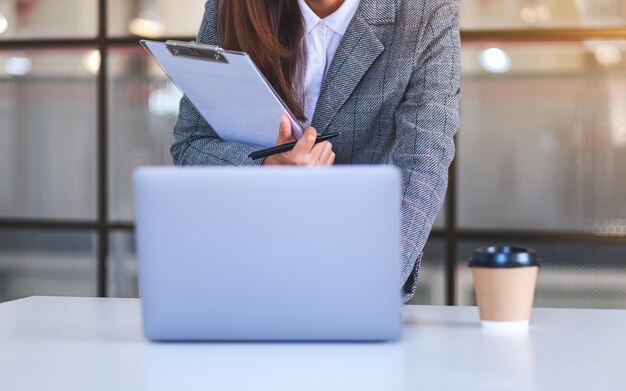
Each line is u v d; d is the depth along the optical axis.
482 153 3.63
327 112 1.92
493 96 3.61
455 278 3.68
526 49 3.58
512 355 1.16
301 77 1.91
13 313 1.55
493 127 3.62
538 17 3.56
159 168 1.20
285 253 1.20
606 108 3.55
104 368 1.10
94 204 3.92
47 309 1.61
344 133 1.93
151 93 3.84
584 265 3.61
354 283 1.21
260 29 1.86
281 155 1.71
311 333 1.23
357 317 1.22
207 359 1.15
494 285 1.34
